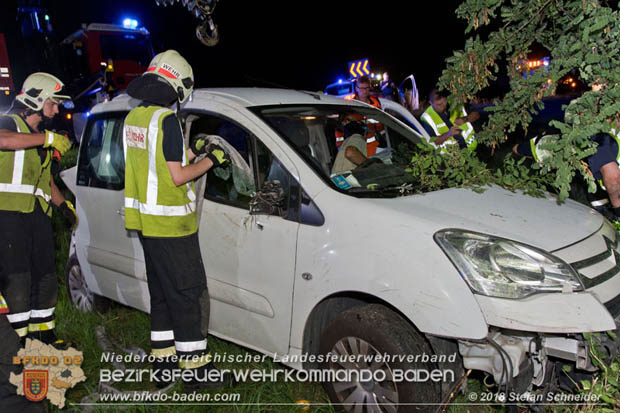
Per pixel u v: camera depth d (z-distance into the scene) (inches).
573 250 103.4
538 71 107.3
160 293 128.0
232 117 128.1
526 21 112.8
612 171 130.8
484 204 117.2
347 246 107.2
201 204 130.6
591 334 96.2
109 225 151.9
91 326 161.9
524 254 98.3
